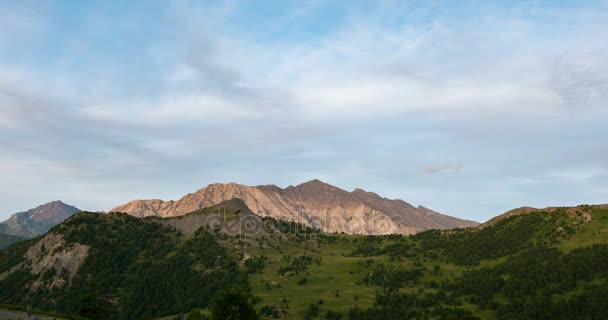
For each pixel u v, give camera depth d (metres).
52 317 166.12
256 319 175.25
